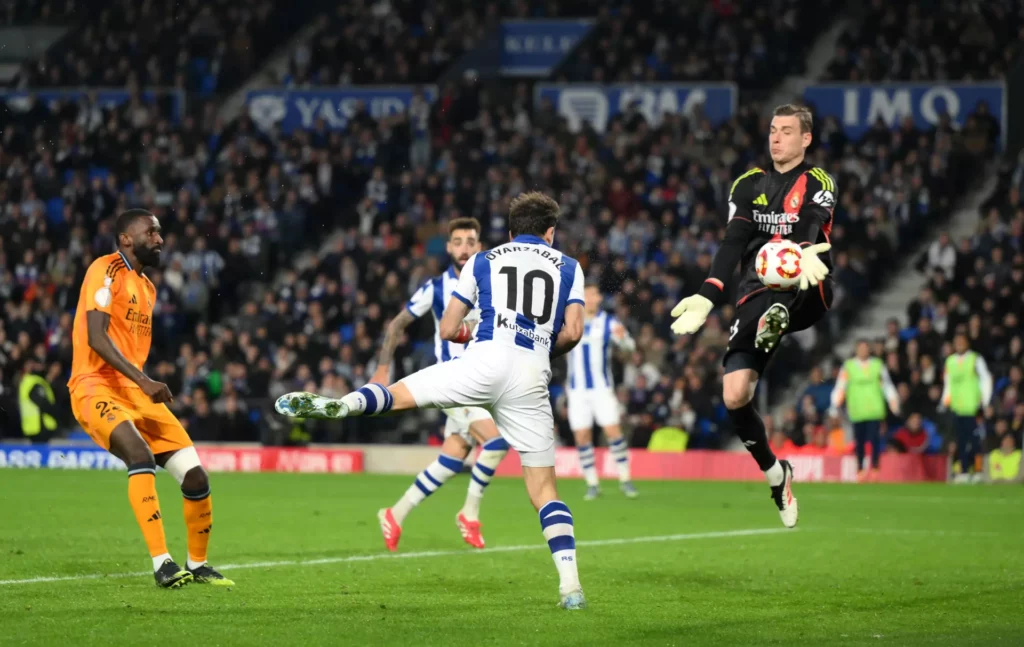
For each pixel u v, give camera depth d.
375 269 39.38
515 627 9.84
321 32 53.53
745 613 10.77
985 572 13.96
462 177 44.59
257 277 42.34
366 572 13.43
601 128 47.44
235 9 54.16
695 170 41.81
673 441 33.81
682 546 16.59
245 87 53.47
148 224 12.24
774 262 11.41
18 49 54.25
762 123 44.62
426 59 50.50
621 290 37.53
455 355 16.34
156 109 49.81
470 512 16.30
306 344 36.69
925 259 38.09
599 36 50.00
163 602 10.86
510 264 10.96
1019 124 44.28
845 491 28.52
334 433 36.12
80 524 18.27
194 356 37.78
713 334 35.56
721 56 47.69
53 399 35.97
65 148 47.97
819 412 33.66
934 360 33.44
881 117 44.62
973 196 43.22
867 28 47.25
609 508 23.27
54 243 43.25
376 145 46.28
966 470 31.38
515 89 50.69
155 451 12.23
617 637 9.45
